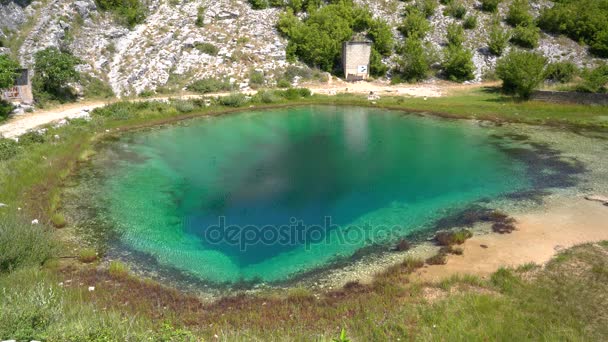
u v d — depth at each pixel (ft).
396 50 164.96
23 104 106.42
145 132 100.63
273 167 78.13
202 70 143.43
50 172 71.36
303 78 149.89
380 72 156.97
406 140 92.89
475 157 80.59
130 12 150.92
